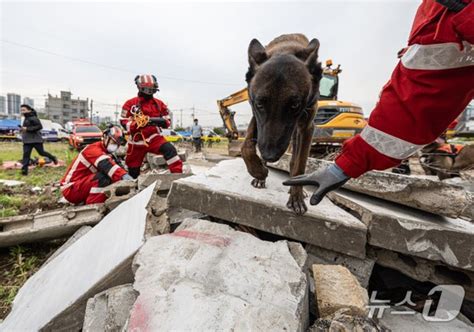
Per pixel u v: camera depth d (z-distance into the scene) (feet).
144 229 6.12
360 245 5.98
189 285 4.14
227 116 32.83
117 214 8.50
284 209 6.34
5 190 17.84
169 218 7.54
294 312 3.75
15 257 9.58
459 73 3.20
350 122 24.64
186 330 3.36
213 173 8.89
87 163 13.26
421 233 5.88
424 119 3.48
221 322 3.47
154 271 4.48
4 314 6.93
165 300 3.84
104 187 12.73
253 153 7.14
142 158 16.47
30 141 25.11
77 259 7.02
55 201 15.33
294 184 4.35
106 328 4.04
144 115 15.49
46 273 7.62
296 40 6.93
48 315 5.23
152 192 7.67
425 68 3.29
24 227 9.84
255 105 5.19
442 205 6.26
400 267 6.48
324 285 4.91
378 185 7.16
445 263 5.90
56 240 10.83
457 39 2.99
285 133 4.90
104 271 5.27
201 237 5.49
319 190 4.11
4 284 8.19
